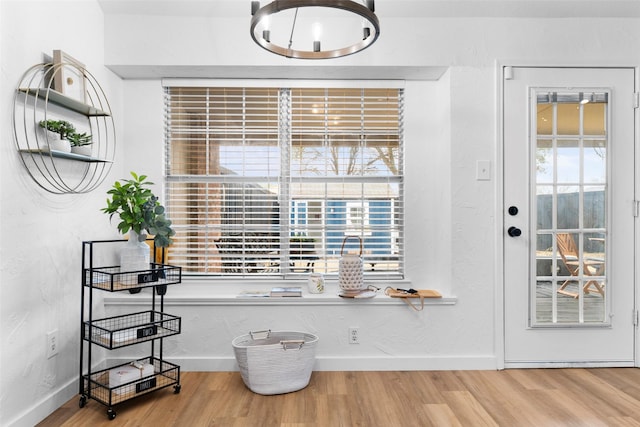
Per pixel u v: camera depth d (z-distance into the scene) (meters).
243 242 2.79
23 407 1.84
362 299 2.55
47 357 2.00
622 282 2.61
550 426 1.88
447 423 1.90
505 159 2.59
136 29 2.52
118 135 2.68
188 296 2.59
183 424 1.90
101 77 2.48
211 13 2.51
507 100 2.59
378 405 2.09
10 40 1.76
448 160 2.60
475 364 2.57
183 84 2.74
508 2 2.46
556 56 2.59
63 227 2.12
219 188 2.80
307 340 2.47
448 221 2.61
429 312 2.57
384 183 2.83
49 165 2.01
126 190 2.12
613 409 2.04
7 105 1.75
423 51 2.56
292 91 2.81
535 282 2.59
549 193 2.61
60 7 2.09
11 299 1.77
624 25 2.61
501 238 2.58
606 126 2.61
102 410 2.04
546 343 2.60
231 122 2.81
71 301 2.19
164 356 2.55
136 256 2.10
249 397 2.18
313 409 2.04
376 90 2.83
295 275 2.78
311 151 2.81
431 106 2.80
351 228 2.82
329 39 2.55
